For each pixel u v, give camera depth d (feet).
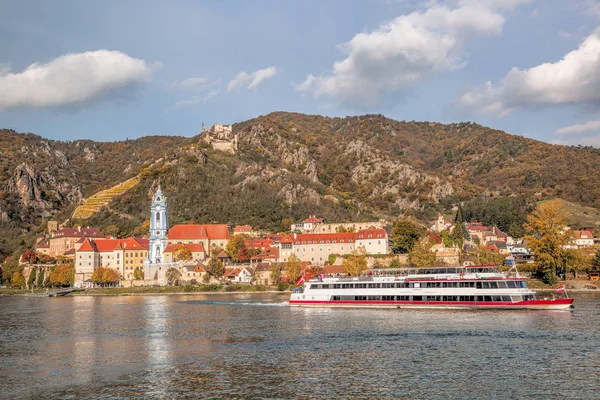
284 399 264.11
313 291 603.67
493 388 274.98
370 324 460.14
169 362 336.08
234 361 335.47
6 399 269.64
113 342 404.16
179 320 510.99
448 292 544.62
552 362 320.50
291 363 327.67
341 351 357.41
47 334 443.73
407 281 559.79
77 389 283.59
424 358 334.24
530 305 525.34
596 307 548.72
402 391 272.10
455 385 280.10
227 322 490.90
